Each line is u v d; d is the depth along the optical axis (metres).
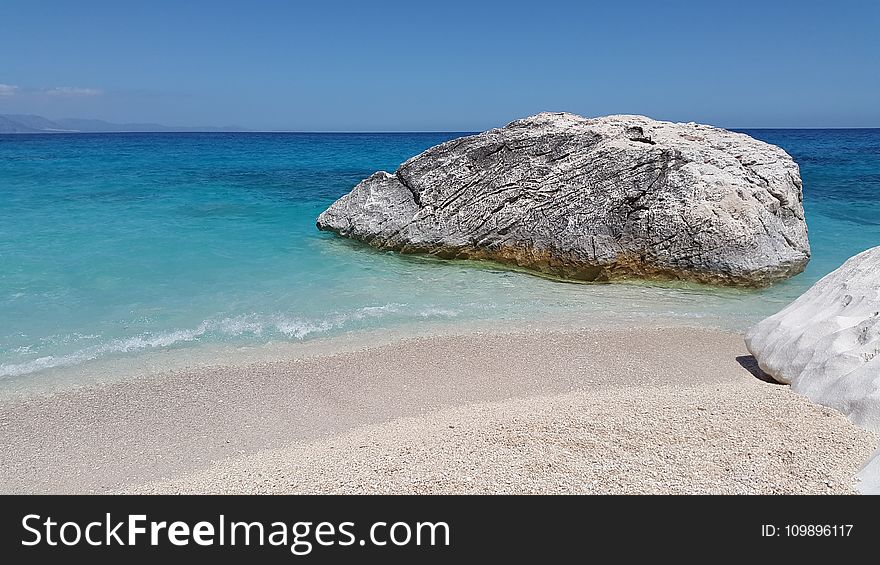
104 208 20.34
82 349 9.04
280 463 5.82
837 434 5.55
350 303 11.30
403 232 15.05
